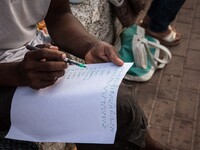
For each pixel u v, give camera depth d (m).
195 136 1.94
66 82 0.97
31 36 1.21
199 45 2.62
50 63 0.91
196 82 2.30
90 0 2.12
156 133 1.95
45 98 0.94
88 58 1.12
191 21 2.88
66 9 1.30
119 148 1.12
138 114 1.05
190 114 2.07
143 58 2.25
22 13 1.11
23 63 0.94
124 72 0.96
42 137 0.95
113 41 2.54
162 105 2.13
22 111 0.97
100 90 0.90
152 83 2.29
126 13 2.27
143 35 2.38
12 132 0.99
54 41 1.25
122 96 1.00
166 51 2.40
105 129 0.86
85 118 0.89
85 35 1.20
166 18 2.47
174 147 1.88
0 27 1.06
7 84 1.02
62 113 0.91
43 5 1.18
